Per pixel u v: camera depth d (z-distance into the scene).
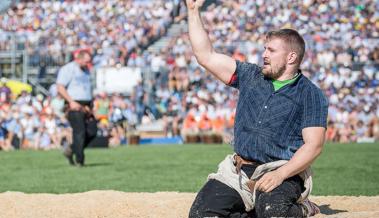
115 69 40.69
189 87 41.88
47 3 50.97
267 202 8.49
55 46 45.56
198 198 8.91
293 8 50.78
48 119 35.72
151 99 41.50
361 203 12.55
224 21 49.81
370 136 38.88
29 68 43.84
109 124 37.62
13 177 19.36
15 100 38.34
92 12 50.44
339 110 39.25
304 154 8.57
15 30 49.44
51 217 11.44
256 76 9.16
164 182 17.45
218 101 40.03
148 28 49.41
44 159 26.17
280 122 8.83
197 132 38.44
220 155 26.73
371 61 43.91
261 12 50.59
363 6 50.53
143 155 27.44
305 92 8.88
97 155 27.94
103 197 13.12
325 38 47.69
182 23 51.12
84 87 21.28
